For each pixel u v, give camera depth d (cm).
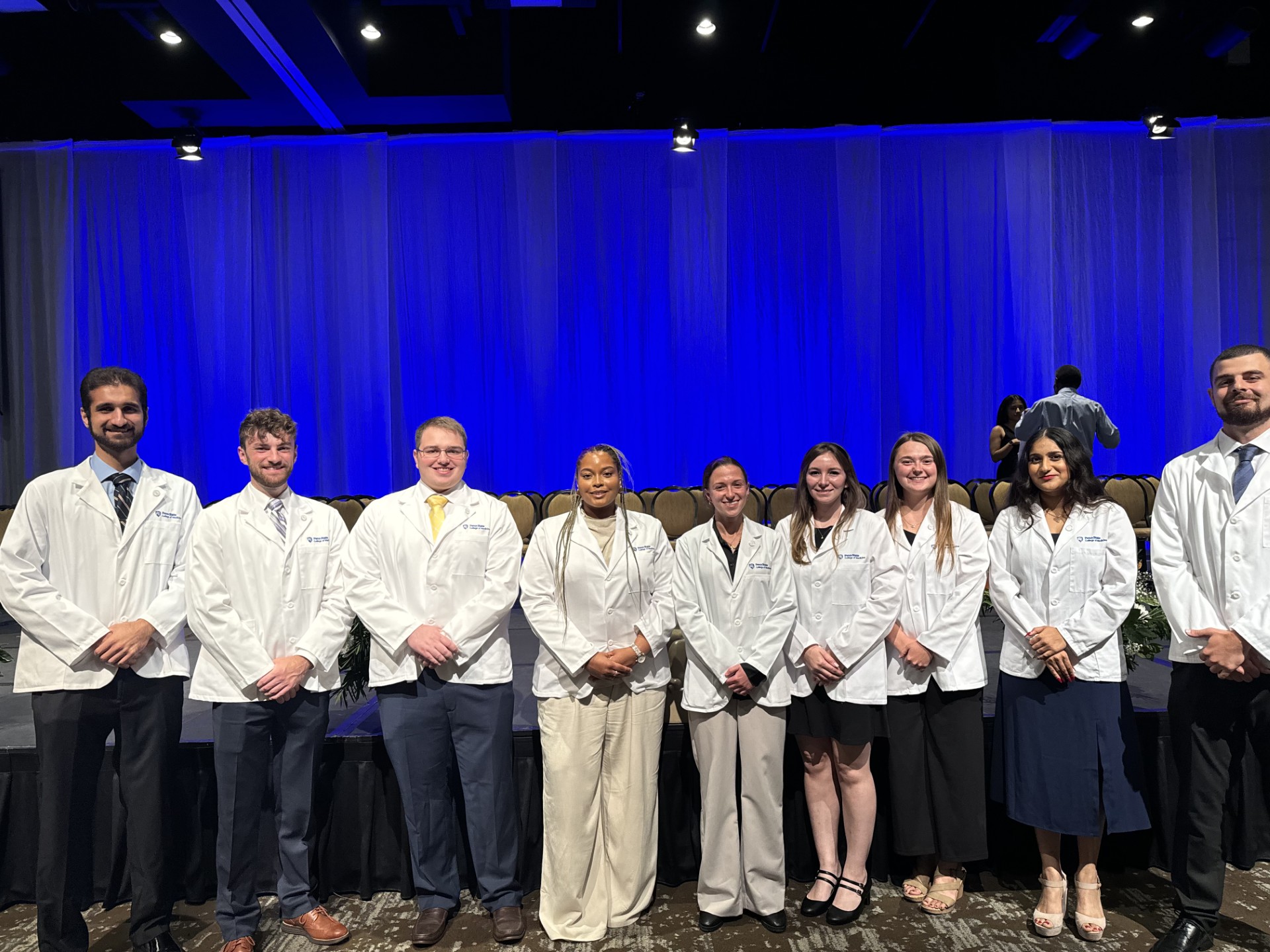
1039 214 719
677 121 682
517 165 730
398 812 278
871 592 252
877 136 727
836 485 255
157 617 232
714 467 255
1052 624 245
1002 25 645
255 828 239
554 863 246
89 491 235
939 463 261
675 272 732
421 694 245
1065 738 240
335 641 246
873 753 276
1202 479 235
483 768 248
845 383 734
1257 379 225
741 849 256
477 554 251
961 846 250
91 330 734
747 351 743
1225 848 278
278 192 738
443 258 744
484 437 744
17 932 255
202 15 533
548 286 728
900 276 740
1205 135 720
